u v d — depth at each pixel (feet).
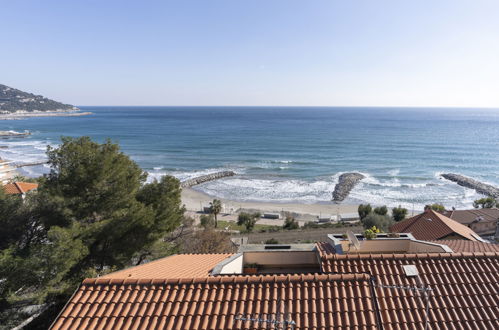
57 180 48.26
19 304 39.37
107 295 25.94
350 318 23.75
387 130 531.91
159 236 51.83
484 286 27.91
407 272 29.58
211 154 328.70
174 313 24.07
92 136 457.68
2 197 46.93
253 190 207.41
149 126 618.85
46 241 44.88
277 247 39.91
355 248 39.06
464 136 445.37
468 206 171.94
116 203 49.75
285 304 24.82
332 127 593.42
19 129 556.10
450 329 24.11
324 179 231.09
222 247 76.02
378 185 212.23
